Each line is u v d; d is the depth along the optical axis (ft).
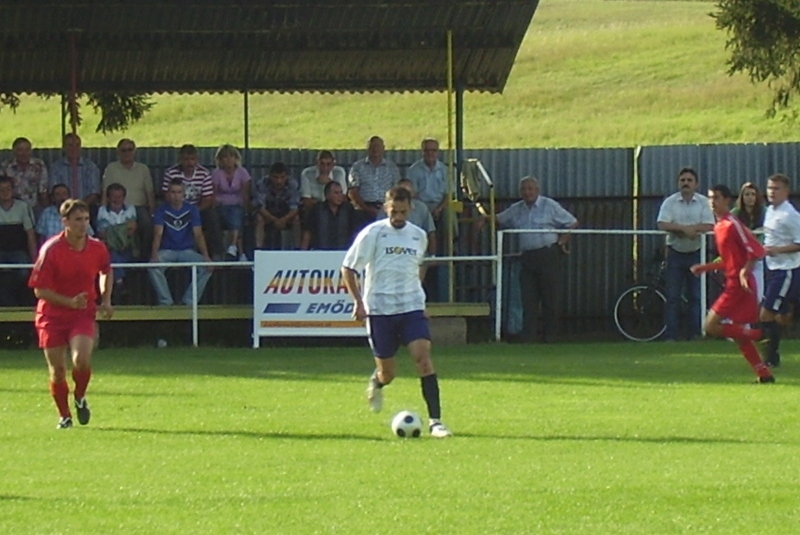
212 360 139.33
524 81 433.48
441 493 73.67
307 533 65.05
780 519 67.72
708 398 111.04
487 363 135.85
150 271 159.02
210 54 176.24
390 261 94.99
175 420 101.19
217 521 67.46
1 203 159.12
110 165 166.71
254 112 388.78
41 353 148.77
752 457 84.74
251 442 91.35
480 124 382.83
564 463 82.64
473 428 97.09
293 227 169.07
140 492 74.33
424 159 170.30
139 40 168.35
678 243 163.02
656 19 530.27
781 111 352.49
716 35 474.90
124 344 159.22
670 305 163.73
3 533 65.51
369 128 369.50
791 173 182.70
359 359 139.64
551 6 574.15
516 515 68.44
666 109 392.47
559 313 176.14
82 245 97.14
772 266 130.82
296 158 186.39
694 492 73.67
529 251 164.96
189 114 385.29
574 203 181.98
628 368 131.13
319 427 97.81
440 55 175.73
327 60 178.91
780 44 240.94
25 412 105.91
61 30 159.53
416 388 117.91
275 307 153.58
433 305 157.58
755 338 120.16
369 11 159.94
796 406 106.52
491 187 167.73
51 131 354.13
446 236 166.71
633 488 74.69
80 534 65.21
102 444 90.84
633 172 182.50
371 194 165.78
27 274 158.92
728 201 120.78
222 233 165.37
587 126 374.02
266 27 161.07
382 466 81.92
